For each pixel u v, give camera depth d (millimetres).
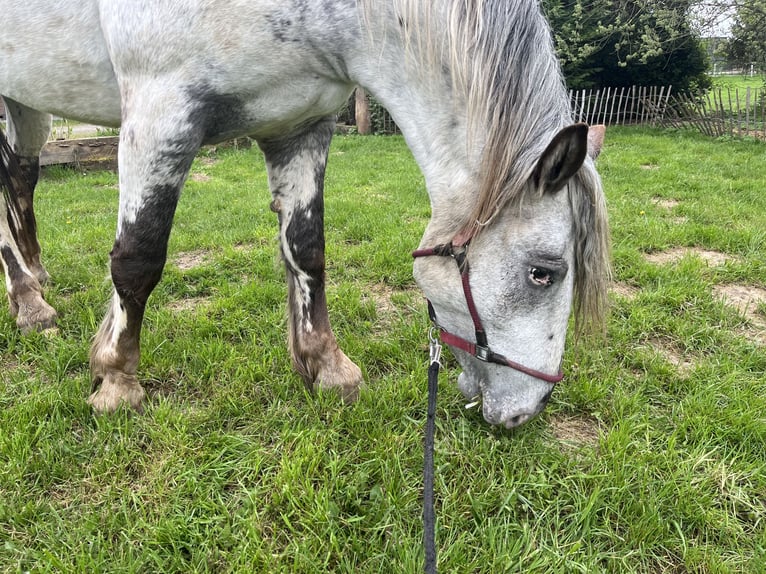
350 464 1822
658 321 2816
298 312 2189
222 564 1496
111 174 7613
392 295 3232
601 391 2191
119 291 1893
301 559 1459
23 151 3039
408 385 2213
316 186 2068
